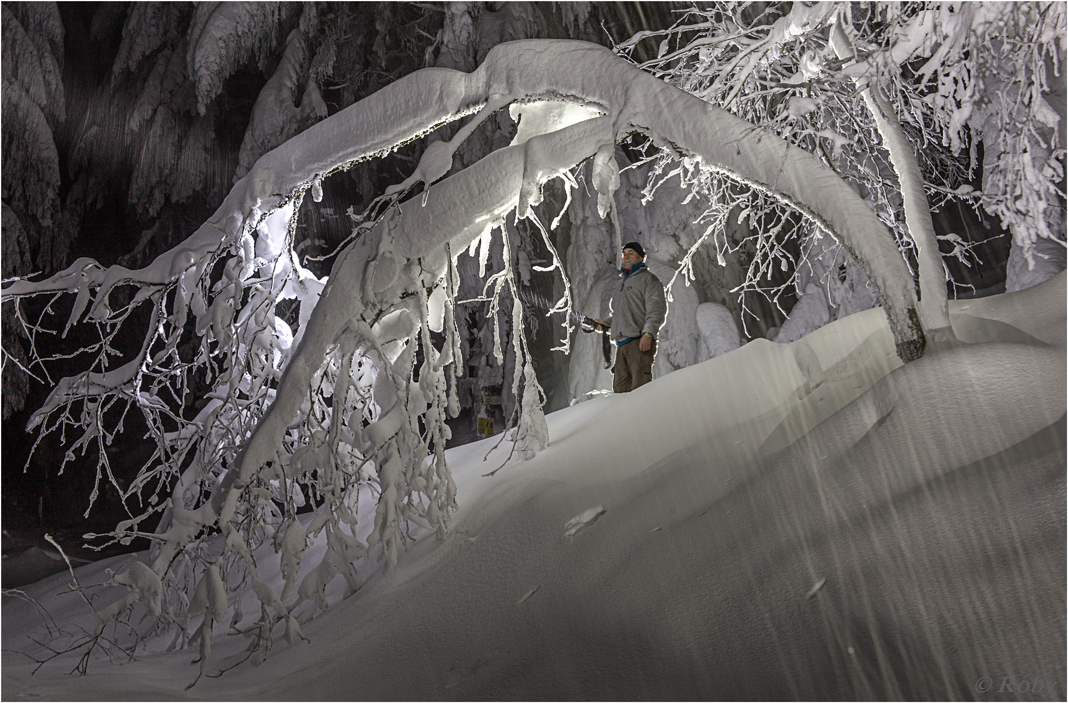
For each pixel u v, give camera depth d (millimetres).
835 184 2686
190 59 8594
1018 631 1343
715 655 1652
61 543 10977
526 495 2916
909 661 1400
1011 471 1708
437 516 2900
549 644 1968
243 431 3477
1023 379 2047
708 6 5285
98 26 10953
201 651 2428
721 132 2738
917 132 4652
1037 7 2371
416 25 9578
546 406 10125
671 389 3559
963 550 1563
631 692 1659
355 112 3111
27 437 12219
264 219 3279
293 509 2898
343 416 3084
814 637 1557
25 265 9719
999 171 3094
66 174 11523
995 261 8406
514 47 2924
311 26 9102
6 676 2375
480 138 8516
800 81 3369
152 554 3420
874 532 1741
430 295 3240
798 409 2701
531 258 9828
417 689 2006
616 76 2791
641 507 2439
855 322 3318
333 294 2959
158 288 3238
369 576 3014
